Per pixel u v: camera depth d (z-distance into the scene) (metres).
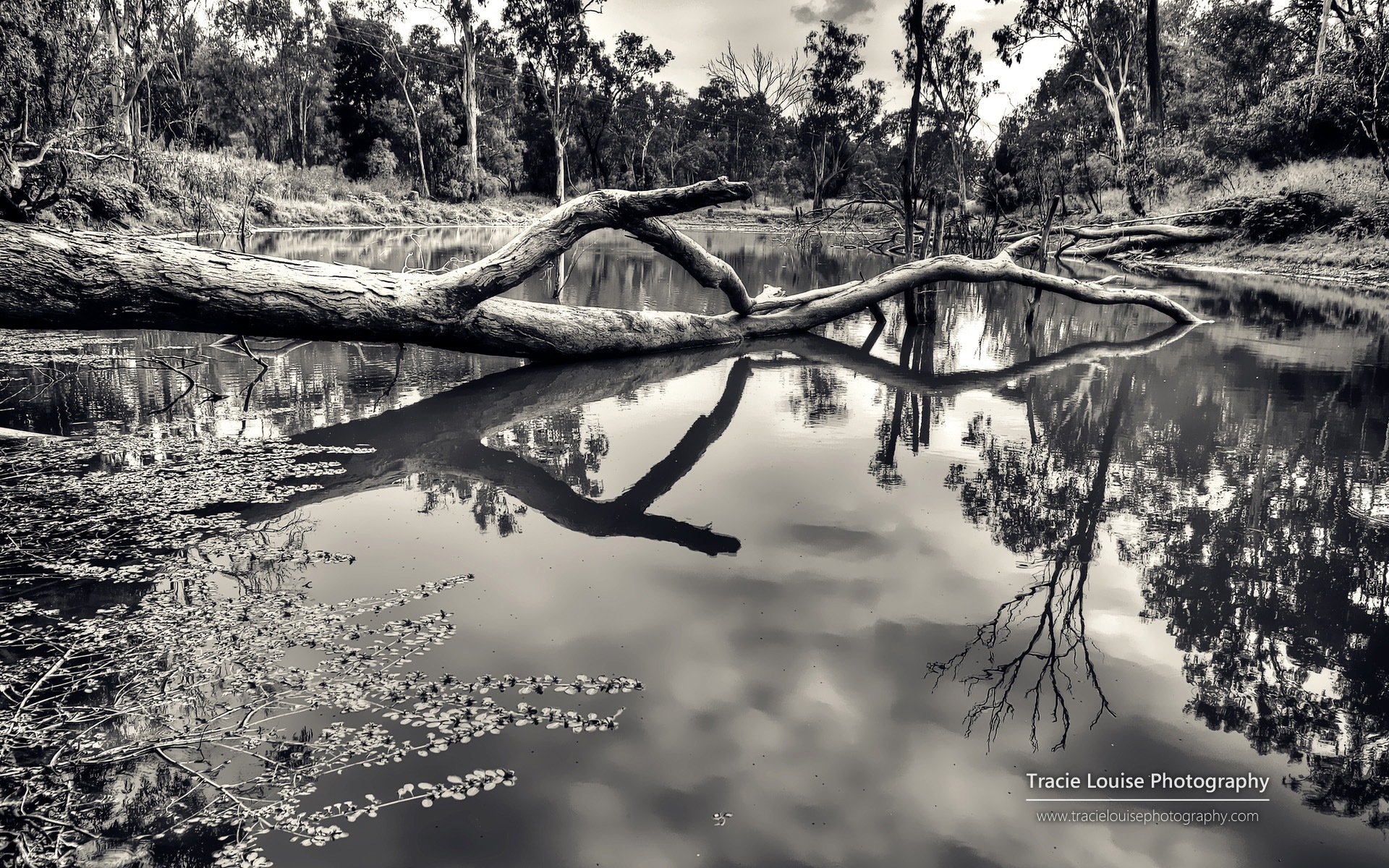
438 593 3.38
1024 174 32.47
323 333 6.57
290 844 2.02
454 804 2.18
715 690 2.72
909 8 14.41
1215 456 5.41
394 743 2.42
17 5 14.59
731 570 3.68
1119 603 3.40
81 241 5.39
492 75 60.03
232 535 3.94
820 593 3.45
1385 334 10.56
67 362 8.05
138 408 6.38
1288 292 15.57
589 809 2.17
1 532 3.89
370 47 47.41
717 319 10.20
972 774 2.35
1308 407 6.75
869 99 46.62
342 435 5.76
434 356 8.96
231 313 5.98
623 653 2.94
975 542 4.04
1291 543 4.00
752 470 5.15
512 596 3.37
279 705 2.58
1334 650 3.05
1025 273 11.04
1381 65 23.17
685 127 64.50
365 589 3.41
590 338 8.62
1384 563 3.79
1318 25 32.09
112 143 16.83
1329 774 2.38
